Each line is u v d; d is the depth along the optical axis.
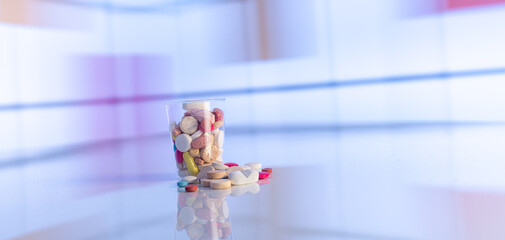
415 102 5.19
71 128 5.37
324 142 3.38
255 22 5.98
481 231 0.91
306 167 2.01
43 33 5.13
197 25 6.28
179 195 1.49
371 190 1.39
